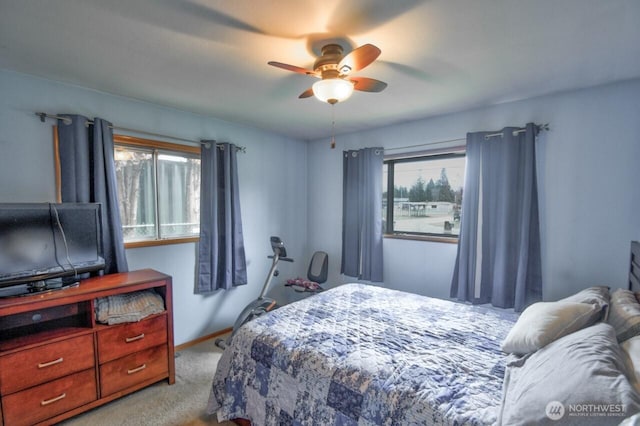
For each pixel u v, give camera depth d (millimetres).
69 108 2277
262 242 3752
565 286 2473
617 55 1814
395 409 1234
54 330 1927
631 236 2217
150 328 2225
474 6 1354
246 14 1418
